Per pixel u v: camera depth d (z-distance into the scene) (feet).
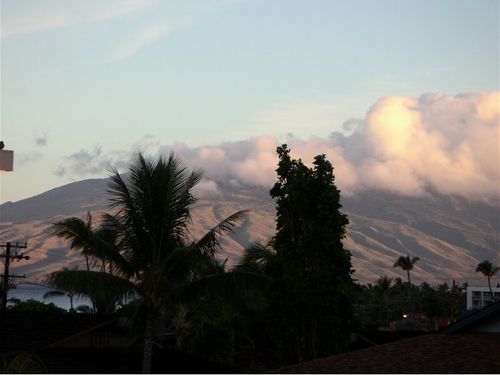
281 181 134.41
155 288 101.96
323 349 127.34
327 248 127.95
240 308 170.19
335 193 129.29
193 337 164.86
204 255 102.78
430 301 480.23
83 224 98.73
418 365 63.31
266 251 138.62
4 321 118.01
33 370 73.67
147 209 102.58
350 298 128.36
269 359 170.71
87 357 114.93
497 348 64.59
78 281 97.25
